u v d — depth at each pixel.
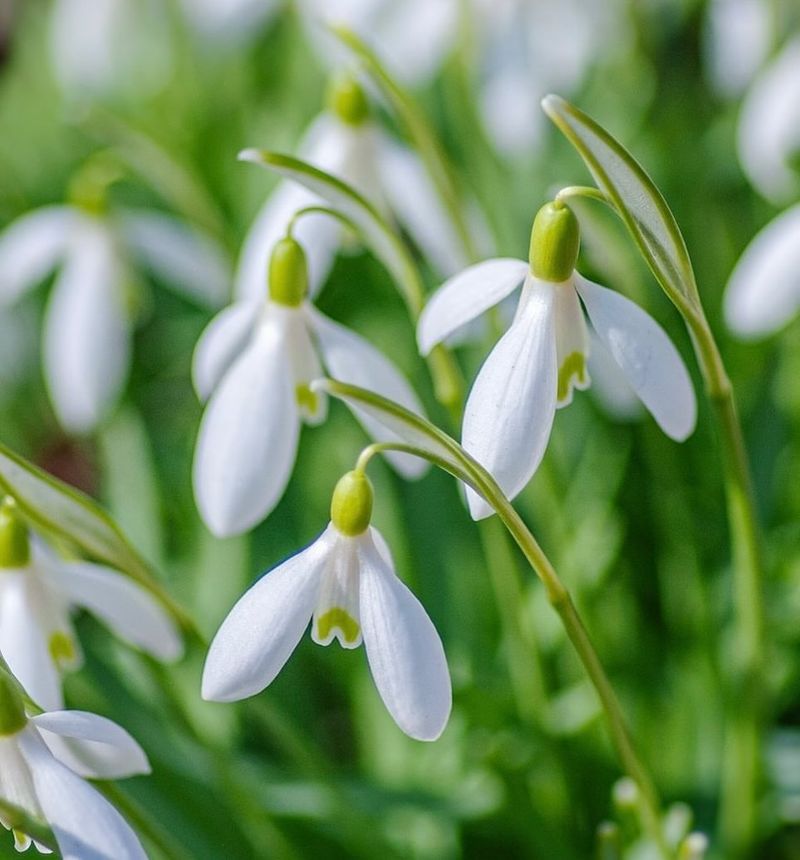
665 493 0.52
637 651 0.51
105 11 0.78
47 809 0.37
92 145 0.78
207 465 0.40
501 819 0.48
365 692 0.50
